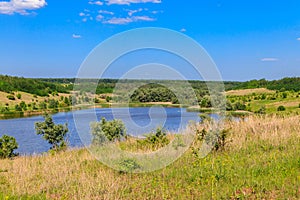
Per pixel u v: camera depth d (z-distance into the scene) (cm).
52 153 1236
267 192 622
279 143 1025
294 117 1427
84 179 765
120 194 668
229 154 934
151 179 761
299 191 613
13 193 686
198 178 730
